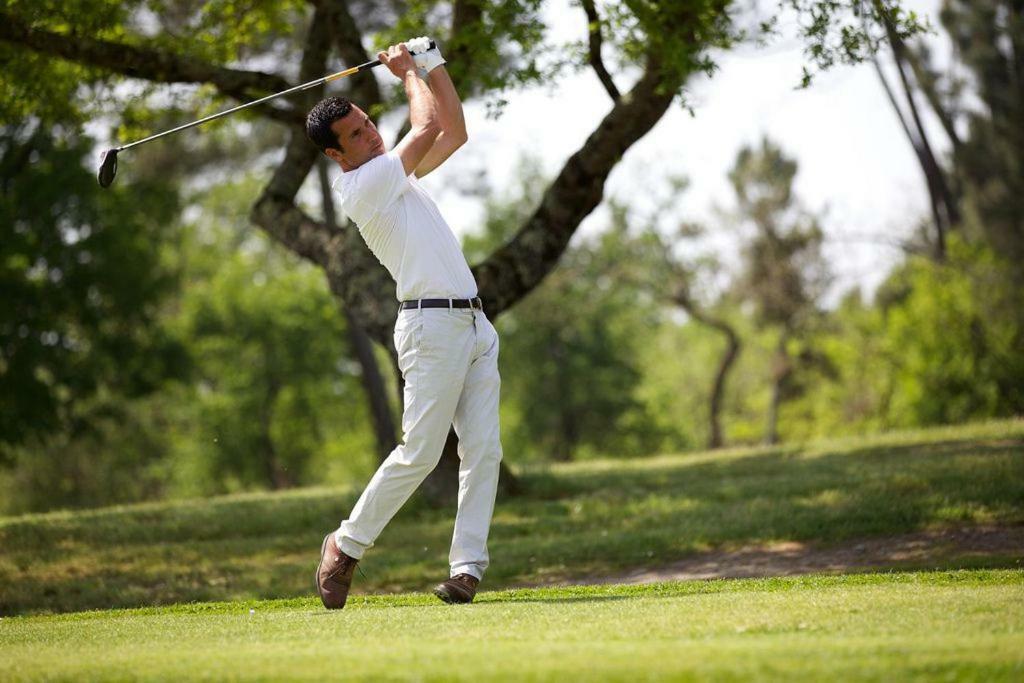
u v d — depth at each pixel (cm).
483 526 1300
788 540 2281
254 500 3388
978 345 7419
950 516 2295
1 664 914
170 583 2281
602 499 2916
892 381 8262
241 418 9469
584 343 10056
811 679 726
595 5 2631
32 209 5938
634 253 8462
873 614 995
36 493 8338
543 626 998
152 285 6681
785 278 7900
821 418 9531
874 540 2217
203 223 8956
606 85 2811
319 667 814
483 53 2623
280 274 9650
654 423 10312
